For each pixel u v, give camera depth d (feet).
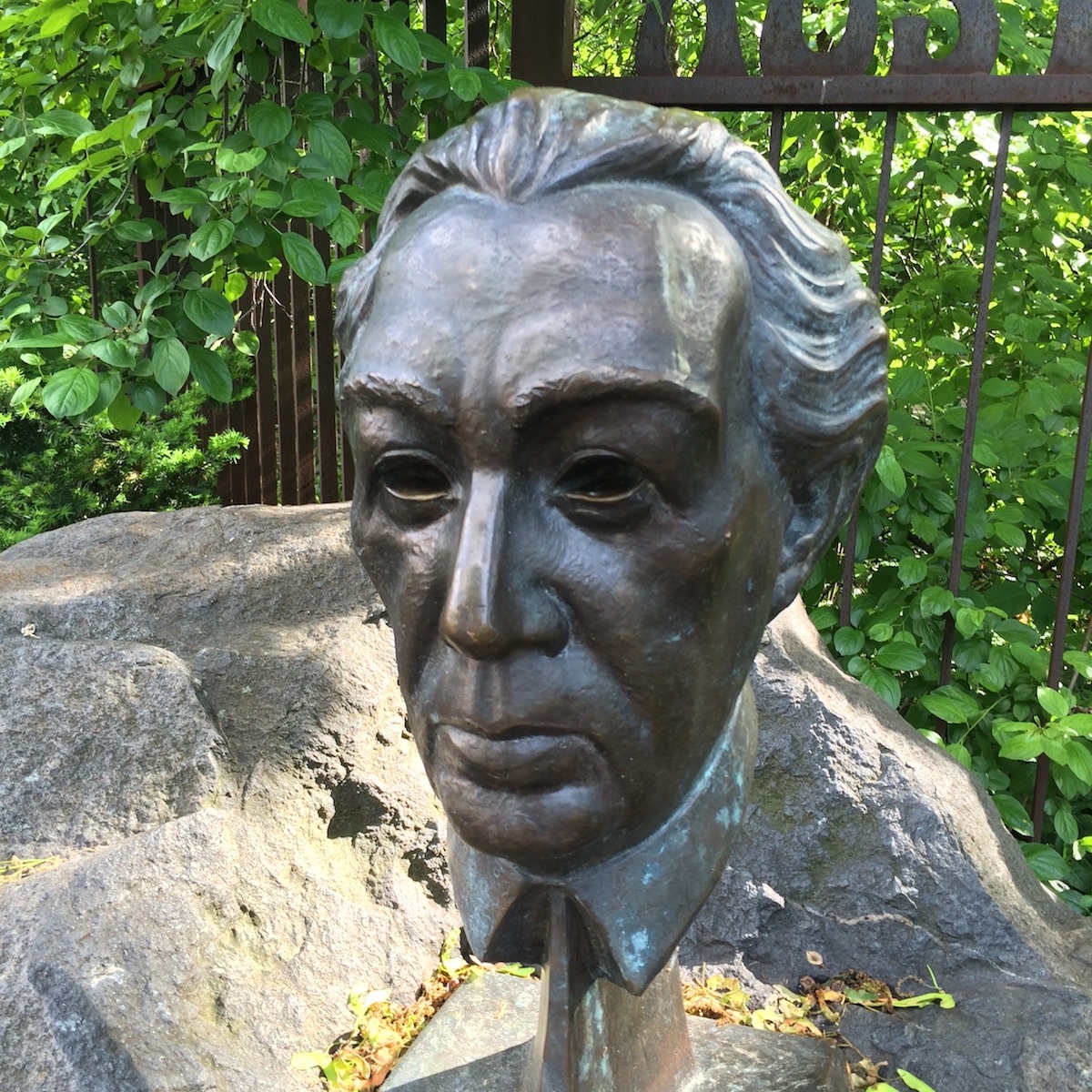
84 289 14.16
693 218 3.06
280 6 6.95
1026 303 9.83
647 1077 4.25
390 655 7.51
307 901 6.01
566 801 3.17
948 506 8.75
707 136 3.26
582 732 3.10
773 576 3.48
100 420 12.42
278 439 14.30
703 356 2.94
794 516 3.63
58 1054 4.60
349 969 5.86
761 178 3.37
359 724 6.98
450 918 6.46
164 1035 4.90
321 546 8.31
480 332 2.91
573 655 3.07
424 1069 5.20
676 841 3.60
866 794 6.58
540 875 3.58
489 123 3.20
